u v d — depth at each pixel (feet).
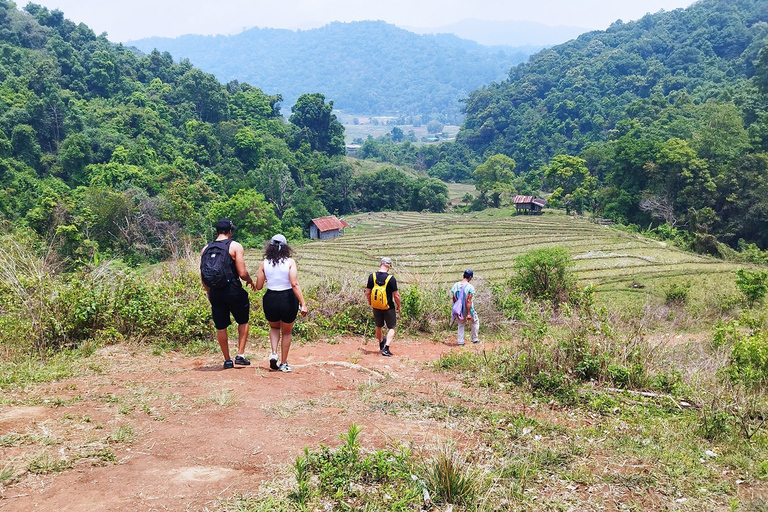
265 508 11.14
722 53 461.78
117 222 163.43
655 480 13.98
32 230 137.80
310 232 224.12
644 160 203.82
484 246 158.20
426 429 16.67
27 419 15.05
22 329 24.43
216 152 277.85
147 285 30.14
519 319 43.14
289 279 22.41
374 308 30.09
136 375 21.04
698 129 228.02
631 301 91.04
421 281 47.96
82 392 18.21
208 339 29.04
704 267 125.59
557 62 578.25
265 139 309.22
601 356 24.44
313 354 28.86
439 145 522.06
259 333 31.30
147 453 13.46
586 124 431.02
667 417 19.97
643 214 204.44
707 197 190.39
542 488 13.30
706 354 32.60
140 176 213.25
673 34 511.40
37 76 242.78
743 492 13.78
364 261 144.66
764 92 245.86
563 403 20.97
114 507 10.79
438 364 26.61
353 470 12.82
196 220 188.14
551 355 24.44
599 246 151.33
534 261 55.06
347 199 303.27
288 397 18.67
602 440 16.85
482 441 16.03
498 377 23.99
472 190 386.52
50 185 194.80
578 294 46.73
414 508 11.88
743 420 18.89
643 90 449.89
